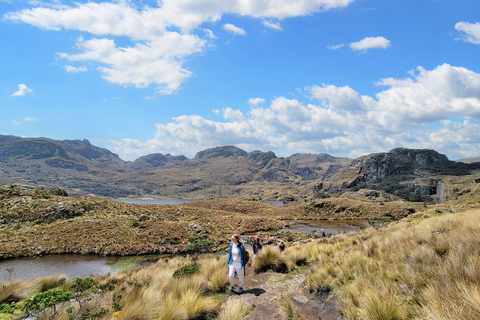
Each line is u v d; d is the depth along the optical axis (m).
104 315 5.65
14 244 28.25
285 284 8.27
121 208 48.22
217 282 8.36
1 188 42.88
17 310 7.42
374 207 81.81
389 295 4.69
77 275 20.67
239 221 56.66
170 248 30.69
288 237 40.66
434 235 7.66
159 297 6.77
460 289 3.86
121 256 27.50
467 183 141.12
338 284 6.56
